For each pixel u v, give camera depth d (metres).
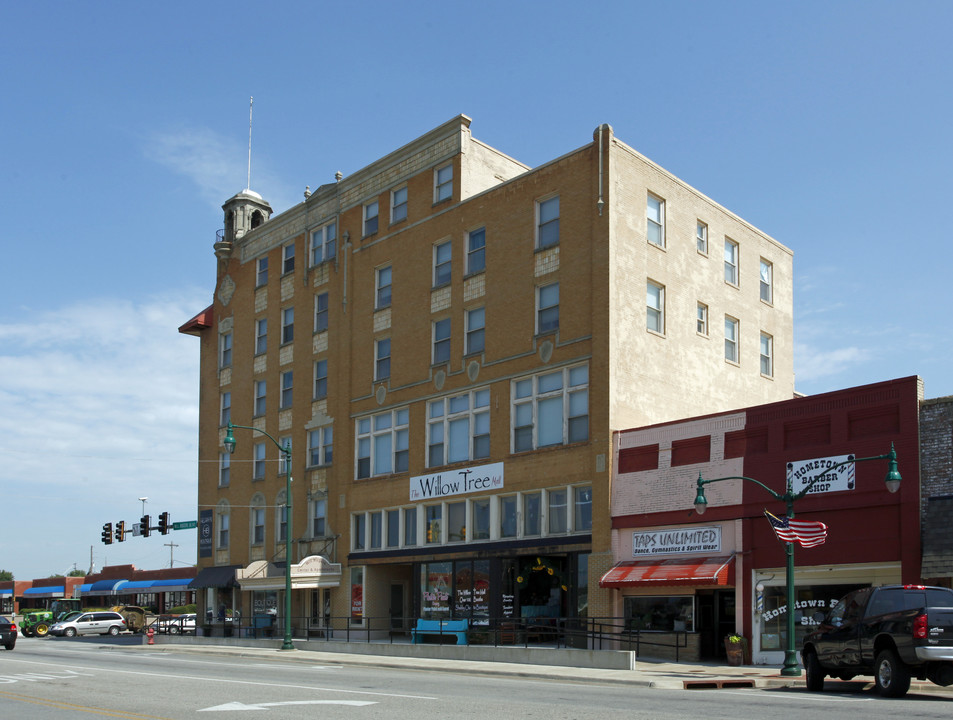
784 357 44.81
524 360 37.22
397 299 43.72
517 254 38.28
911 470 26.34
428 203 42.91
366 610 42.75
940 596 19.25
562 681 24.72
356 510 44.16
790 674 23.84
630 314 35.41
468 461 38.84
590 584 33.62
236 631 50.62
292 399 49.50
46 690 20.94
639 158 37.00
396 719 14.66
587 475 34.31
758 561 29.48
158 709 16.67
